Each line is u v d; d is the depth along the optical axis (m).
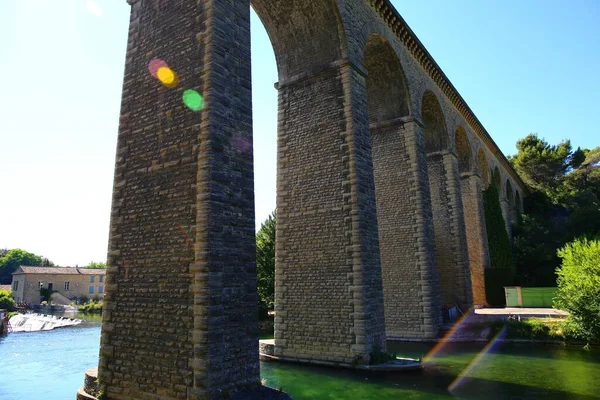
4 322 36.97
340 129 16.33
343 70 16.64
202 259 9.58
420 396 12.17
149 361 10.15
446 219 25.64
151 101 11.91
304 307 16.12
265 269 31.94
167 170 10.96
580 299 19.70
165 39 12.01
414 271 20.44
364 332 14.68
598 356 17.77
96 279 89.50
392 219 21.33
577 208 43.28
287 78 18.00
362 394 12.34
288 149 17.52
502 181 43.84
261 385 10.17
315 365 15.45
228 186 10.36
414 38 22.27
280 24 17.59
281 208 17.28
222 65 10.87
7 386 15.38
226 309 9.70
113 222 11.91
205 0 11.24
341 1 16.61
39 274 82.31
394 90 21.97
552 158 60.22
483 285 31.67
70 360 21.80
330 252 15.82
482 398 12.00
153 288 10.52
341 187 15.95
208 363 9.05
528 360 16.97
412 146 21.28
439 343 19.39
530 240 41.09
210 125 10.21
